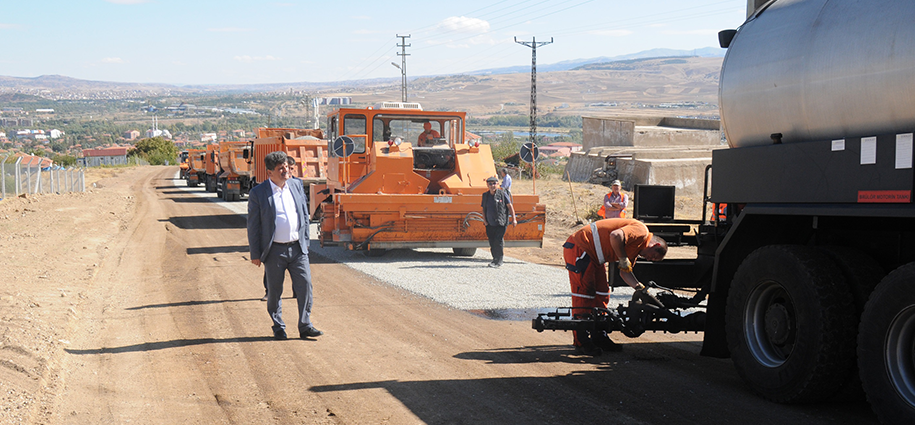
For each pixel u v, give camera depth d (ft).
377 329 23.99
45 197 96.37
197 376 18.79
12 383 17.11
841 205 13.79
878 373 13.11
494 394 16.88
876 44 13.47
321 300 29.27
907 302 12.48
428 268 38.11
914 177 12.19
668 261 21.24
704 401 16.06
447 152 45.57
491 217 38.73
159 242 52.49
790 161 15.20
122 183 165.89
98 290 32.50
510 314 26.30
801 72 15.29
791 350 15.35
